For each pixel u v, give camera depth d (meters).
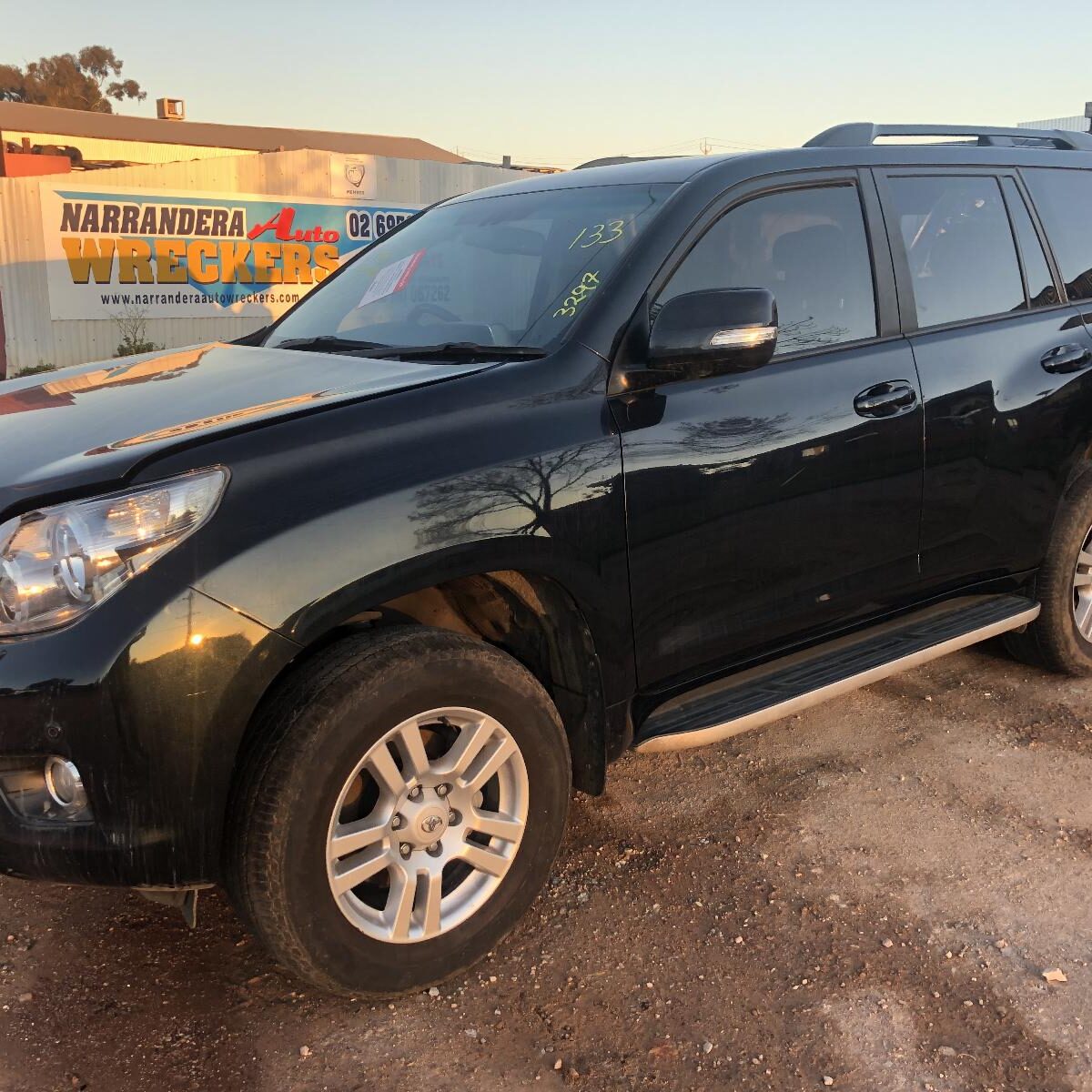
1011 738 3.65
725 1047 2.21
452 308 3.06
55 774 2.01
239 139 37.97
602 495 2.47
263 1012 2.33
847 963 2.48
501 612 2.63
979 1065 2.16
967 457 3.33
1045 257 3.78
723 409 2.71
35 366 15.52
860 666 3.11
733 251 2.92
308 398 2.38
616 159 3.75
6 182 14.91
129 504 2.00
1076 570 3.89
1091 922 2.63
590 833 3.06
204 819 2.04
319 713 2.08
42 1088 2.09
